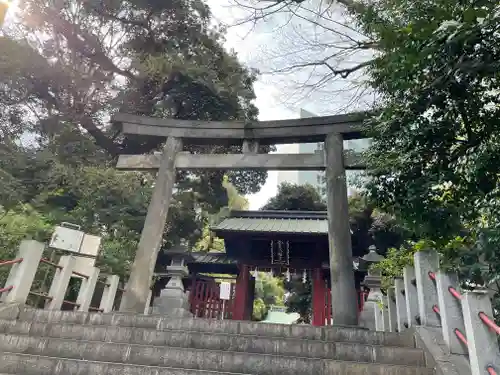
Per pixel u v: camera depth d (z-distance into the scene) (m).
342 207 7.90
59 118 16.36
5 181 11.68
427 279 5.07
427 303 4.97
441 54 3.83
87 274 8.09
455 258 4.83
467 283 4.48
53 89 16.30
